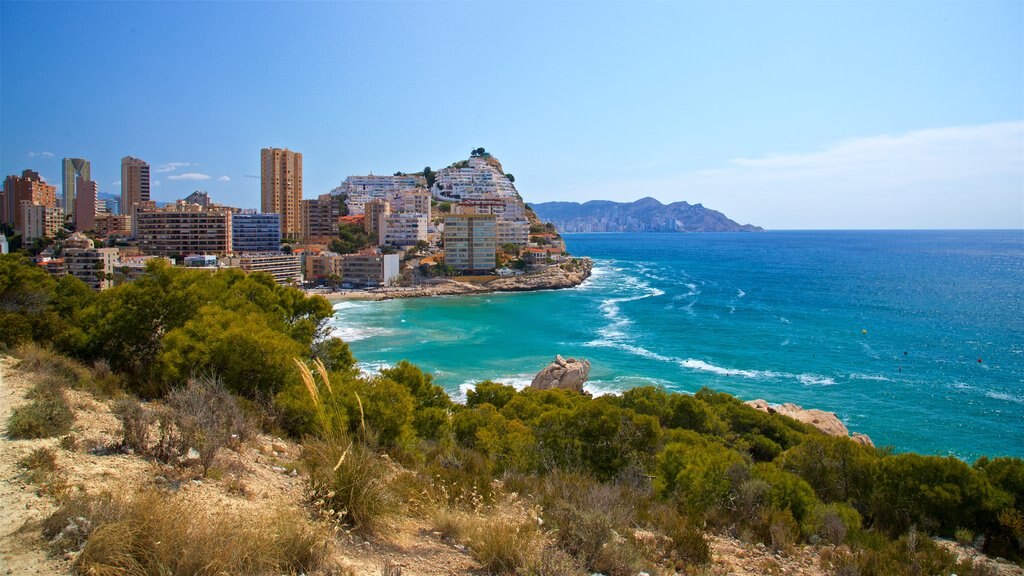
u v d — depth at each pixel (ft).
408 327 337.93
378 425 59.98
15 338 69.87
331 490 29.94
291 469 38.63
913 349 266.98
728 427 123.95
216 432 38.88
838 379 218.79
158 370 67.97
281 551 23.41
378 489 30.68
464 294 533.14
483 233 593.01
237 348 69.10
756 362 245.86
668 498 55.93
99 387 58.18
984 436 160.86
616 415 79.15
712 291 502.38
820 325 329.72
